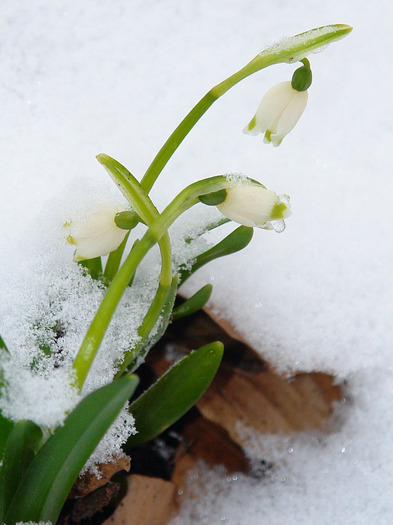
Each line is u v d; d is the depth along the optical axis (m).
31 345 0.55
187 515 0.58
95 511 0.57
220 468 0.59
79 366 0.49
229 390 0.59
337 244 0.62
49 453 0.49
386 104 0.65
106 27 0.65
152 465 0.58
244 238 0.56
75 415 0.48
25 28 0.64
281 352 0.60
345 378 0.60
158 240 0.50
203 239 0.58
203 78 0.65
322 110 0.65
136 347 0.54
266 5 0.66
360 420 0.60
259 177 0.63
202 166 0.63
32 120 0.63
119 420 0.55
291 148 0.64
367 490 0.59
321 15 0.66
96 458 0.55
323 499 0.59
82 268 0.56
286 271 0.61
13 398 0.49
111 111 0.63
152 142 0.63
